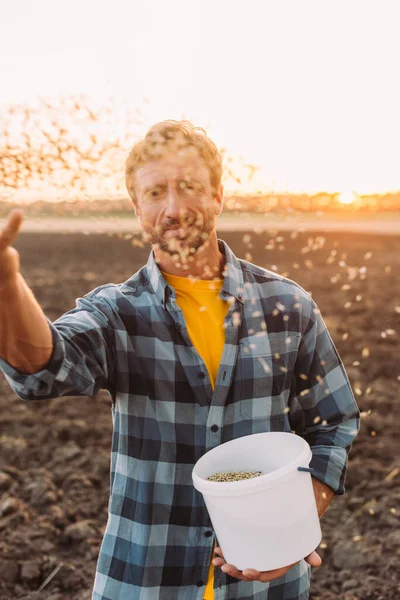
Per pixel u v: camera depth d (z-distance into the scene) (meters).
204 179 1.75
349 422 2.03
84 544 4.13
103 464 5.24
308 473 1.67
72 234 29.75
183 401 1.85
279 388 1.95
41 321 1.50
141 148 1.73
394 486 4.88
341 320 10.60
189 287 1.92
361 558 3.95
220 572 1.79
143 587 1.79
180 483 1.83
